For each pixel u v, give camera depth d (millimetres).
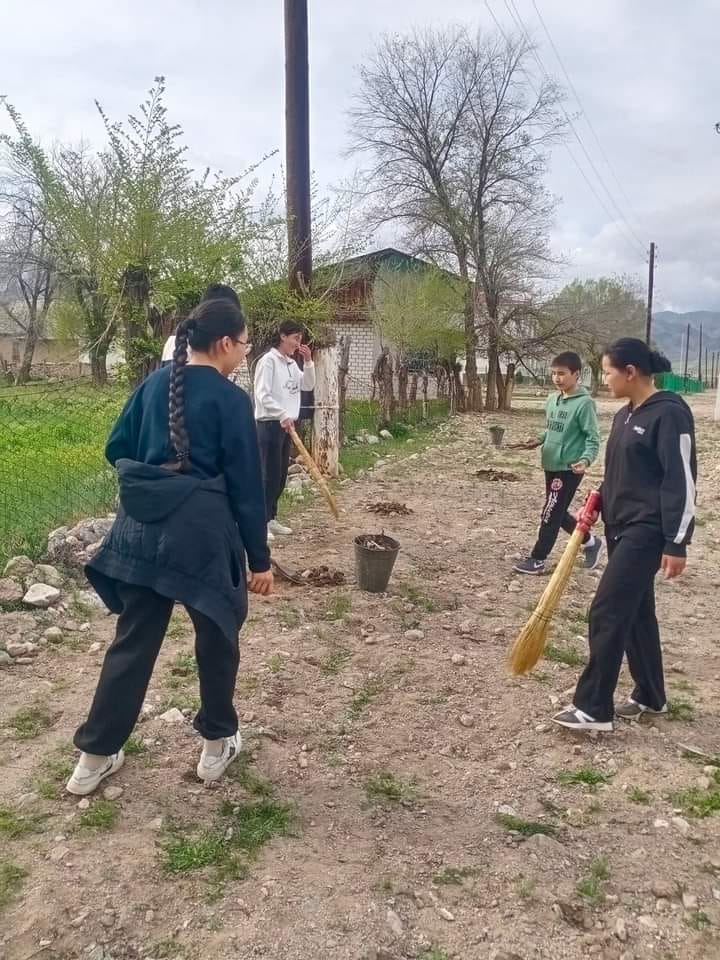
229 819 2947
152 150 8094
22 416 10039
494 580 6219
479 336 27500
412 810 3096
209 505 2787
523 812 3115
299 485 9289
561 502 6270
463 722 3840
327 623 5047
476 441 16922
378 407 19922
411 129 27000
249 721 3676
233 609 2830
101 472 7672
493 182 27578
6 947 2305
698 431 21922
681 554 3422
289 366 6680
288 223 10406
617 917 2557
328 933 2420
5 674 4043
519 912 2564
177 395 2791
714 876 2771
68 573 5375
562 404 6258
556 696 4102
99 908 2461
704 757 3592
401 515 8375
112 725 2934
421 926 2486
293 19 9914
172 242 8133
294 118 10180
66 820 2861
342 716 3834
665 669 4582
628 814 3123
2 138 8125
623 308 36531
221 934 2395
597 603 3631
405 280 21625
